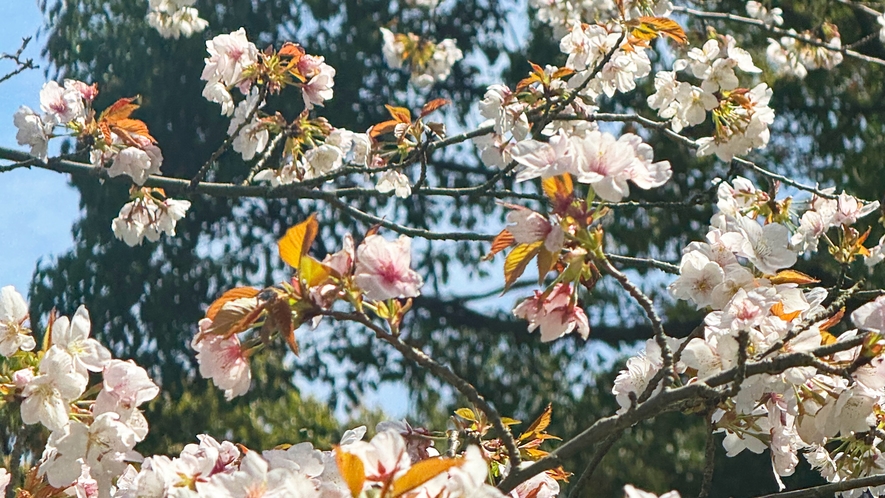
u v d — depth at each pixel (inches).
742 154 49.6
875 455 38.9
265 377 131.0
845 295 35.8
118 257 129.4
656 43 126.5
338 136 53.1
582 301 135.4
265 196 52.7
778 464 37.9
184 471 33.4
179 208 53.7
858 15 122.7
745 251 37.6
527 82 50.3
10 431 63.2
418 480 28.6
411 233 51.8
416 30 138.1
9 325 35.7
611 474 131.3
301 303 32.6
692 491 129.2
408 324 146.4
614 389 39.3
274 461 32.4
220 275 134.6
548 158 33.6
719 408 36.4
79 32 133.5
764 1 108.0
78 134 51.1
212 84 51.4
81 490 36.3
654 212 133.1
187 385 131.6
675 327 138.3
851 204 48.7
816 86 126.0
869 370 33.9
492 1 141.2
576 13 77.2
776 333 34.7
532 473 33.0
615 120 51.0
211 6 132.0
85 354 35.4
